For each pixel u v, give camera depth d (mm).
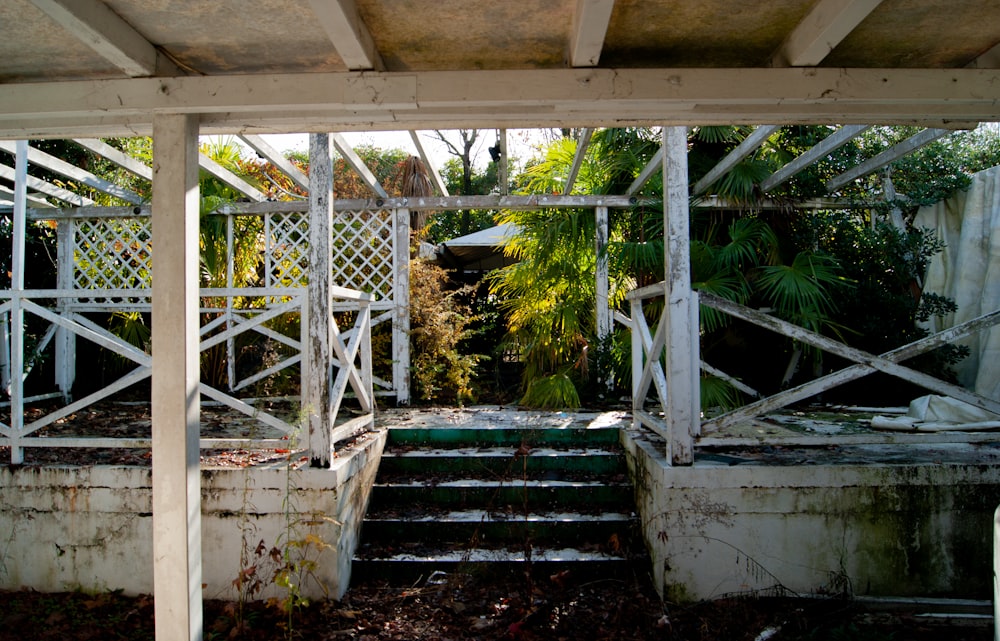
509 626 2992
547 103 2469
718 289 5375
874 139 6004
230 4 2104
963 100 2527
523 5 2125
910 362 5547
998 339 5281
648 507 3641
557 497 4062
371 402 4676
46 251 6648
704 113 2775
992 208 5500
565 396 5691
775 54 2529
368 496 4000
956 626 3055
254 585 3309
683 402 3404
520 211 6738
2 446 3799
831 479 3340
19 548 3535
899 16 2277
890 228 5812
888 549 3334
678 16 2240
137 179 7258
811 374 6258
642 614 3156
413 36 2328
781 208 5965
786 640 2932
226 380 6746
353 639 2959
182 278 2559
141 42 2336
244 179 6938
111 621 3172
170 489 2545
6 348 5918
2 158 6332
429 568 3545
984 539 3336
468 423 4891
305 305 3471
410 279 6477
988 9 2234
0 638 3008
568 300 6594
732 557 3346
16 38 2299
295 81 2455
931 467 3352
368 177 5559
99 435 4484
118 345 3625
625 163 6125
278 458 3680
